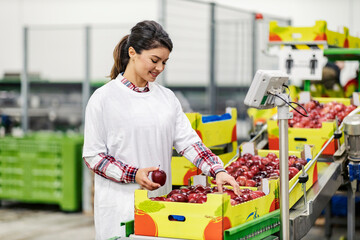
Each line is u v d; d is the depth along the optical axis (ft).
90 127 8.86
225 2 33.06
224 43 23.77
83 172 23.27
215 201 7.48
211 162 8.85
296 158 10.69
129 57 9.00
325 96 19.60
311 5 31.17
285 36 15.15
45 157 23.45
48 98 33.40
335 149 12.45
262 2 32.30
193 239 7.64
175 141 9.40
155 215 7.89
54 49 34.47
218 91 23.58
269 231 8.64
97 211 9.03
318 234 19.20
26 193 23.79
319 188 10.54
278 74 7.98
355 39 17.75
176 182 11.94
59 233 19.93
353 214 13.47
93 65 33.42
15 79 34.22
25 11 36.24
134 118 8.83
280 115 7.97
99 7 34.35
